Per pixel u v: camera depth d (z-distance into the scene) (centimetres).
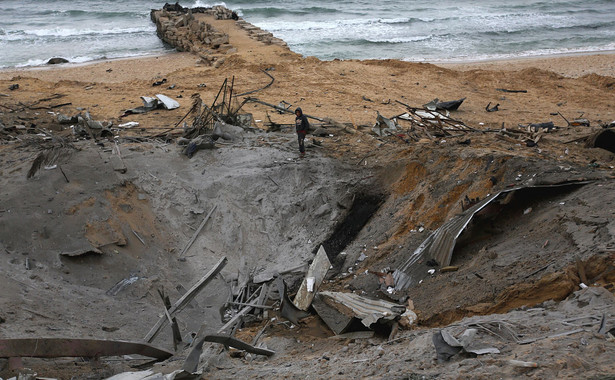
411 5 5762
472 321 732
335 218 1413
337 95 2380
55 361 760
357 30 4466
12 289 956
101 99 2302
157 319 1040
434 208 1276
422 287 1034
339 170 1517
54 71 3058
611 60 3262
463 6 5747
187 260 1312
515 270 919
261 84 2544
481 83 2622
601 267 841
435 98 2325
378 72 2778
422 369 603
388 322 886
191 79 2655
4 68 3188
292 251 1362
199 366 731
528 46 3931
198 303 1174
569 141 1509
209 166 1543
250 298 1187
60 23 4678
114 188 1362
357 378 618
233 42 3434
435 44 3981
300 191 1476
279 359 811
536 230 1046
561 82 2606
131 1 5753
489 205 1168
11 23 4662
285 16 5081
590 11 5331
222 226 1409
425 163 1414
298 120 1535
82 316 956
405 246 1209
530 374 540
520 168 1235
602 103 2252
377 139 1703
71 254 1155
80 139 1683
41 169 1348
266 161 1545
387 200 1424
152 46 3803
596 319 666
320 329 992
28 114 2044
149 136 1741
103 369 756
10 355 629
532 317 721
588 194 1079
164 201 1421
